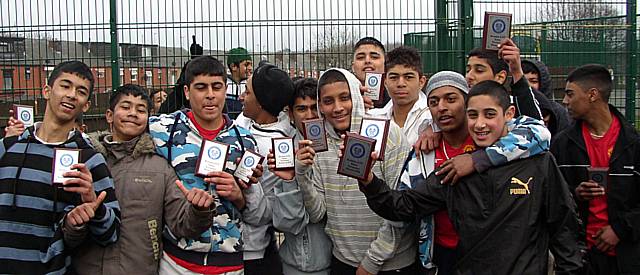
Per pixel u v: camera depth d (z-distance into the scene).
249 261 4.07
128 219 3.62
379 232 3.86
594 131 4.39
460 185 3.50
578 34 9.07
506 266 3.30
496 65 4.68
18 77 8.35
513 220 3.34
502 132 3.53
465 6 8.20
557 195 3.38
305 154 3.78
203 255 3.69
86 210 3.33
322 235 4.13
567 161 4.43
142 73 8.16
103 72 8.20
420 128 4.41
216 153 3.64
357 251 3.96
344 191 3.98
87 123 8.09
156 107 7.63
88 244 3.65
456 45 8.22
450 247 3.74
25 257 3.45
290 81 4.45
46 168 3.53
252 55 8.01
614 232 4.16
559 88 8.97
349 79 4.09
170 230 3.67
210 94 3.83
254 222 3.97
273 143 3.89
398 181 3.94
